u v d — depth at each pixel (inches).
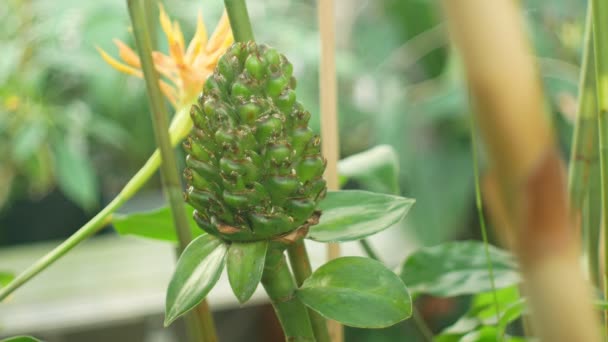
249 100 26.8
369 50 110.1
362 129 108.0
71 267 98.6
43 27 93.4
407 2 107.3
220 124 26.9
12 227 121.7
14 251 111.3
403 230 92.4
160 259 99.0
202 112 27.4
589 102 31.4
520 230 19.3
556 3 93.0
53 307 84.7
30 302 86.6
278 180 26.9
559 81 89.0
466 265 34.2
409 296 27.4
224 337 99.5
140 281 91.0
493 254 34.2
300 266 28.8
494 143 18.4
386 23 109.9
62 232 122.5
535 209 19.1
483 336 35.6
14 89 92.4
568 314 19.3
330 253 33.8
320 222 28.6
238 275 27.2
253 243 27.5
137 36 29.6
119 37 89.9
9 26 95.7
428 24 107.8
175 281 27.7
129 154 116.0
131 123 111.8
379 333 87.6
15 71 92.7
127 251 103.8
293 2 107.6
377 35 110.0
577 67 91.9
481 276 33.7
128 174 121.1
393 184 36.4
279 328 100.6
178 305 27.3
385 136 96.0
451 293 33.5
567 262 19.4
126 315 83.0
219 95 27.2
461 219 94.8
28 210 121.7
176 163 30.1
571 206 32.0
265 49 27.2
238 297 26.9
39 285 92.2
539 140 18.4
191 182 27.6
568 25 97.4
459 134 97.0
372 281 27.7
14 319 81.7
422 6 106.7
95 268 97.0
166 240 35.1
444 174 95.6
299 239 27.5
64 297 87.5
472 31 17.6
